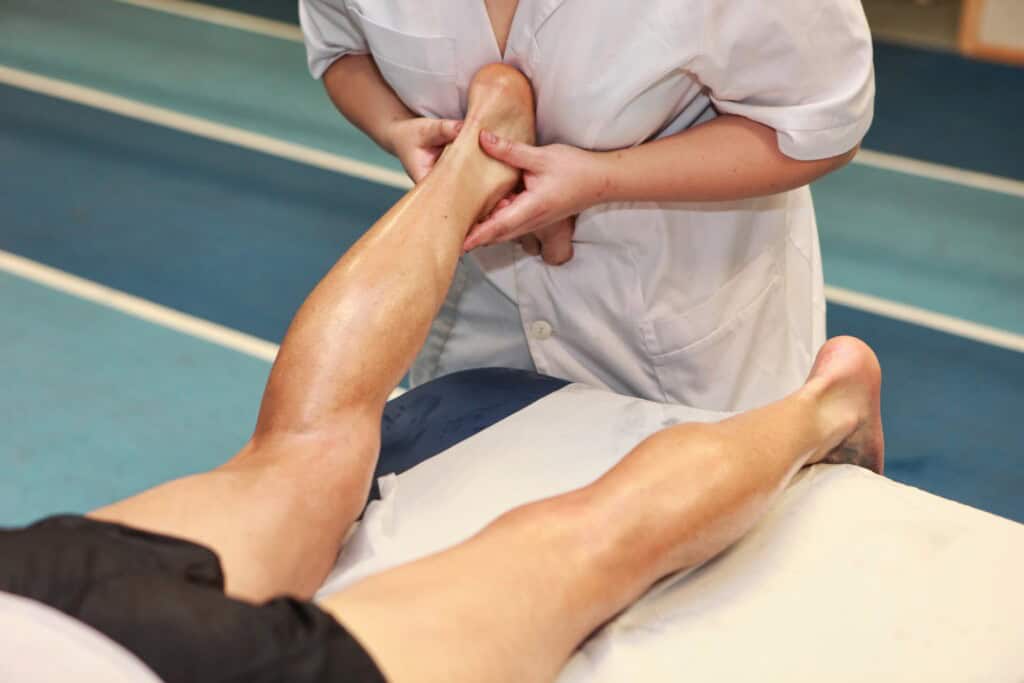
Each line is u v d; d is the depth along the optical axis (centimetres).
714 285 144
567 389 142
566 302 145
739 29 115
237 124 373
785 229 149
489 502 121
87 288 280
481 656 93
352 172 343
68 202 323
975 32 449
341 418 114
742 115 127
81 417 234
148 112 380
